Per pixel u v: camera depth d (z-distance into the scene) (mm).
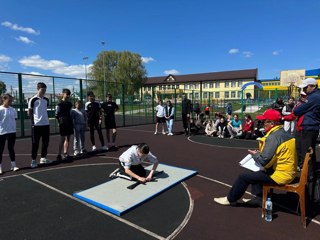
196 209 3854
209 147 9039
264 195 3561
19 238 3057
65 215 3646
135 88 29359
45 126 6336
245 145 9461
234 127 11508
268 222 3445
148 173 5477
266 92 30938
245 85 23297
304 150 4727
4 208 3883
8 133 5711
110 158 7152
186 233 3168
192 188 4758
